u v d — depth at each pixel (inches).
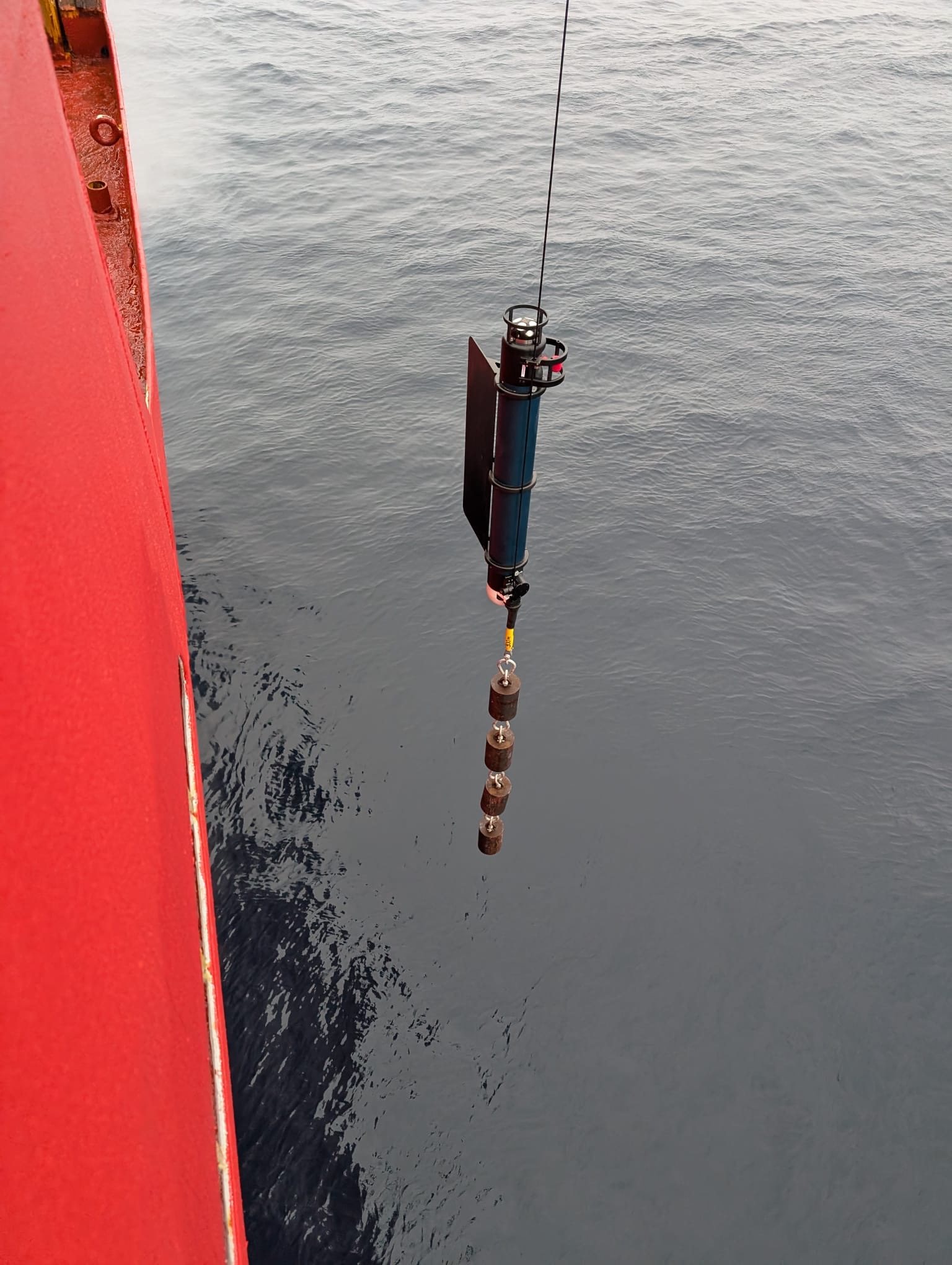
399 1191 502.0
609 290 1348.4
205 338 1244.5
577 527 925.2
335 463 1009.5
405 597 847.1
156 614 295.0
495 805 418.9
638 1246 489.1
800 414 1093.1
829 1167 517.7
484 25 2578.7
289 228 1529.3
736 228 1531.7
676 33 2527.1
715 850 661.3
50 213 239.3
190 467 1003.3
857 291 1353.3
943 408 1109.7
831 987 592.1
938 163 1777.8
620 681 776.9
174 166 1750.7
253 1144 516.4
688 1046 564.4
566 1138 525.3
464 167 1745.8
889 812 688.4
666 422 1075.3
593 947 606.2
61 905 173.0
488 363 325.7
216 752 705.0
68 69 671.8
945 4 2832.2
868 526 938.7
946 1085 549.6
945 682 783.7
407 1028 564.1
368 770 699.4
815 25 2613.2
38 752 172.9
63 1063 166.6
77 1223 165.2
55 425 211.5
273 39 2444.6
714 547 910.4
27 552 183.5
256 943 597.3
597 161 1776.6
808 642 817.5
